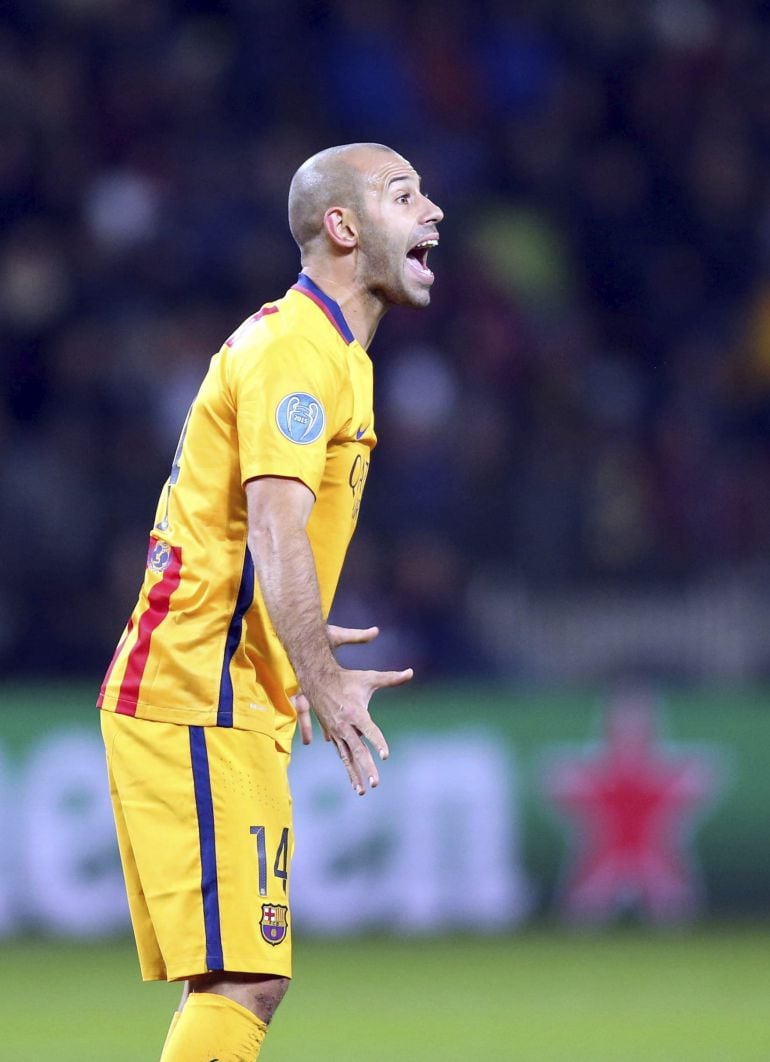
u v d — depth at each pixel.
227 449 13.72
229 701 13.62
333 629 14.09
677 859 37.22
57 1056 22.88
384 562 41.31
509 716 37.03
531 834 36.75
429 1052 23.25
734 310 50.25
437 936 35.44
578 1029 24.98
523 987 29.02
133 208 46.41
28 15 49.06
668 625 41.47
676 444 45.62
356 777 12.50
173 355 43.59
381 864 35.69
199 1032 13.34
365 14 51.50
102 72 48.84
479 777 36.62
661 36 54.06
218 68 50.06
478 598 41.62
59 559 40.00
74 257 45.28
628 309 49.97
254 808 13.59
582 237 50.81
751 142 53.38
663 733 37.50
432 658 40.59
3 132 46.53
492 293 47.19
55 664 39.38
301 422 13.24
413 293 14.37
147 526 41.19
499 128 52.19
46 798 34.47
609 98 53.25
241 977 13.52
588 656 41.28
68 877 34.38
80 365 43.25
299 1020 25.83
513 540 42.84
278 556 12.84
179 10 51.25
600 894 36.88
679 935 35.66
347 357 13.94
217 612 13.66
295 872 35.06
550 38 53.88
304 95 50.22
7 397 43.06
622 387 47.88
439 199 49.91
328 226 14.21
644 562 42.56
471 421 44.41
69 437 41.91
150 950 14.12
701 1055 23.02
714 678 41.12
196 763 13.49
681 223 51.44
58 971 30.66
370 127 50.41
